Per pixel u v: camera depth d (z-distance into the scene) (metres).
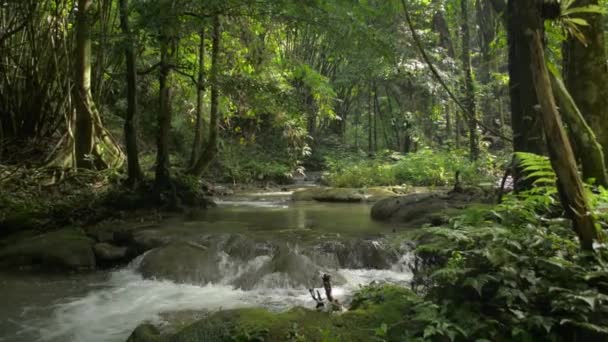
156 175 10.05
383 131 25.55
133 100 9.89
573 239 2.96
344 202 12.45
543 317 2.54
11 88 11.41
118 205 9.39
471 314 2.70
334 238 6.89
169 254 6.52
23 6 11.00
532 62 2.61
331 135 26.52
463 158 15.44
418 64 15.65
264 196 14.22
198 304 5.23
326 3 8.37
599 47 4.15
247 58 11.05
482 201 8.49
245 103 11.09
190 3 8.42
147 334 3.63
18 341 4.29
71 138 10.55
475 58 24.20
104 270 6.68
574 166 2.62
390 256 6.37
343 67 23.22
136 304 5.25
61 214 8.53
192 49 12.32
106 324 4.67
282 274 5.76
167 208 9.86
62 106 11.36
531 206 3.21
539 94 2.61
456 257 3.00
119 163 11.41
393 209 9.08
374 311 3.37
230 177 17.92
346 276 6.01
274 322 3.35
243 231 7.65
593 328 2.28
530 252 2.81
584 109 4.14
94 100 11.69
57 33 11.38
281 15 8.89
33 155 11.07
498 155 17.05
